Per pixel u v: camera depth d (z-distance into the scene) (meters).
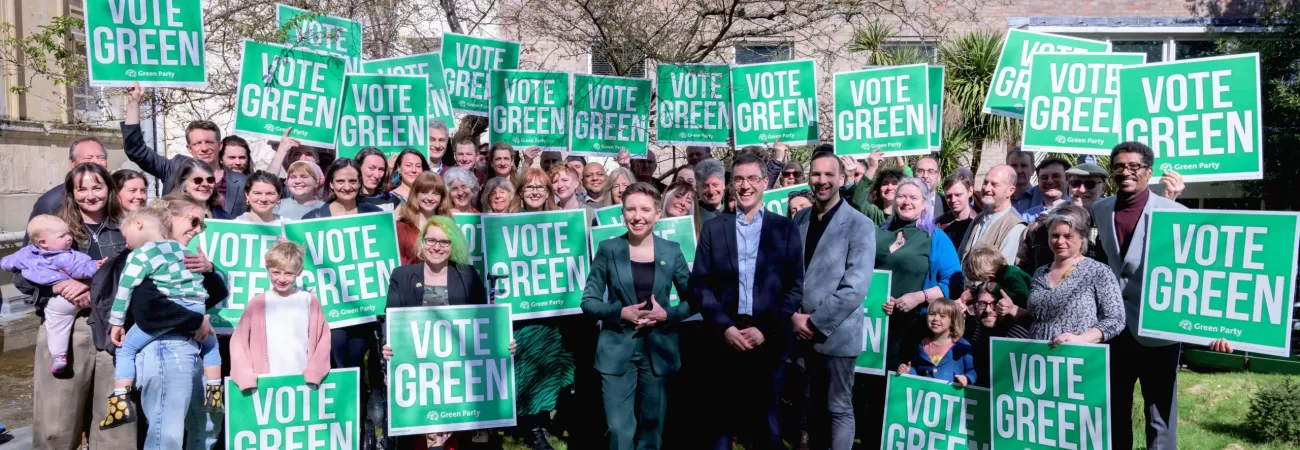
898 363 5.66
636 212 5.36
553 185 6.75
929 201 5.93
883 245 5.79
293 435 5.10
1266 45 13.97
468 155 7.50
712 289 5.30
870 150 7.47
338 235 5.77
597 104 8.38
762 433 5.57
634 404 5.62
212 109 11.86
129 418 4.78
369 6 9.66
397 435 5.41
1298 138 13.33
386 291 5.85
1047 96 6.35
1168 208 5.10
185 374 4.95
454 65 8.48
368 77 7.57
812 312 5.34
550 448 6.11
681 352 5.70
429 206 6.07
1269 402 6.54
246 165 6.86
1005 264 5.48
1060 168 6.80
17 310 12.30
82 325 5.28
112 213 5.53
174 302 4.88
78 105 14.09
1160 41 15.38
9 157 13.05
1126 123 5.86
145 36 6.70
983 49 12.40
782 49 11.20
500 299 6.04
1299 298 9.51
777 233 5.27
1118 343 5.26
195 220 5.50
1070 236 5.00
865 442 6.18
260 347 5.09
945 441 5.27
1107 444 4.68
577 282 6.21
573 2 9.44
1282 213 4.52
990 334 5.49
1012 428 5.00
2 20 12.97
